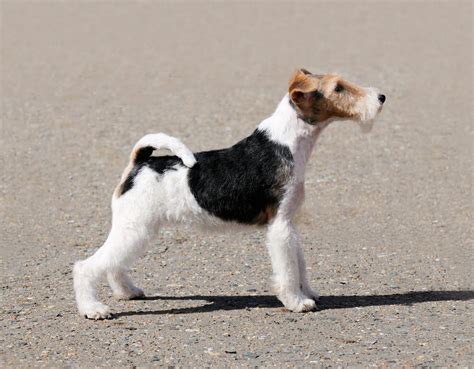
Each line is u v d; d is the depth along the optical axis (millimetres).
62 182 15492
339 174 15742
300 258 9352
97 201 14414
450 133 18484
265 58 26516
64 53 27984
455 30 30078
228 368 7570
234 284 10312
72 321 8938
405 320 8836
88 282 8969
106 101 21781
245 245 11961
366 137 18172
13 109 20984
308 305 9109
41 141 18188
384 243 12078
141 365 7680
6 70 25562
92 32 31500
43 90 23047
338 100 8773
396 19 32406
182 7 36406
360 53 26594
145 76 24594
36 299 9766
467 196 14469
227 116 20078
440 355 7801
